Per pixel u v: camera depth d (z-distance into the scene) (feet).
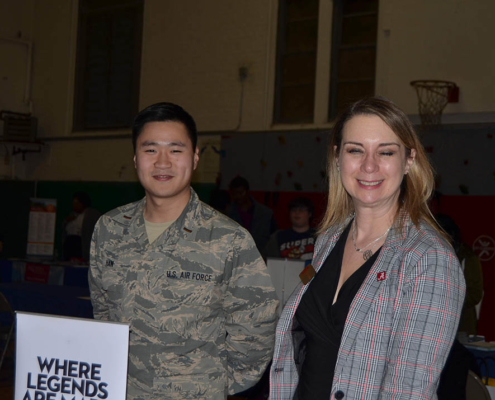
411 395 3.85
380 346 4.12
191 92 26.68
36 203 25.03
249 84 25.04
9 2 31.68
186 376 5.23
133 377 5.31
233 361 5.57
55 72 31.50
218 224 5.53
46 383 5.15
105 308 5.96
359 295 4.25
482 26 18.89
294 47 24.67
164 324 5.28
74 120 30.94
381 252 4.34
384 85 21.43
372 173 4.36
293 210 15.75
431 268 3.99
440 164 19.22
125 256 5.57
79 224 23.09
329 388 4.37
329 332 4.46
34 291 14.01
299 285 4.94
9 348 15.94
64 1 31.30
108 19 30.17
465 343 10.43
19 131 31.12
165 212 5.58
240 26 25.39
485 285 18.17
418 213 4.42
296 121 24.39
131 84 29.27
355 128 4.47
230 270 5.46
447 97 19.44
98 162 29.58
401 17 20.63
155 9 27.96
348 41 23.44
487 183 18.40
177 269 5.38
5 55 31.65
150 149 5.46
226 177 24.40
